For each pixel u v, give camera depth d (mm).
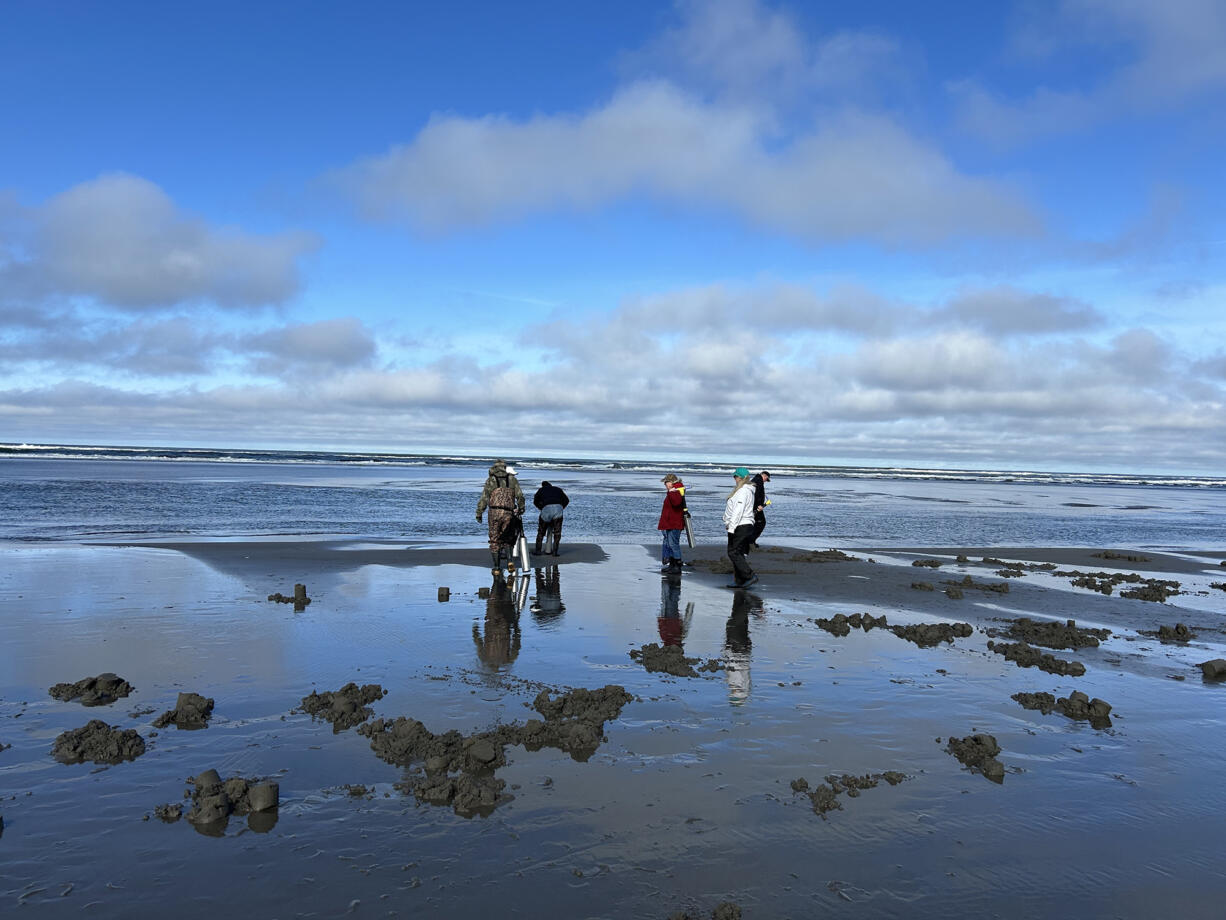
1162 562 17500
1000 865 3881
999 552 18469
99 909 3334
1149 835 4227
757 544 18422
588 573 13273
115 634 7977
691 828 4160
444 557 14648
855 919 3402
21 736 5230
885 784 4781
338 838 3980
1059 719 6109
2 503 23625
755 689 6645
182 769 4770
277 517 22656
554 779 4738
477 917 3348
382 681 6605
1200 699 6746
